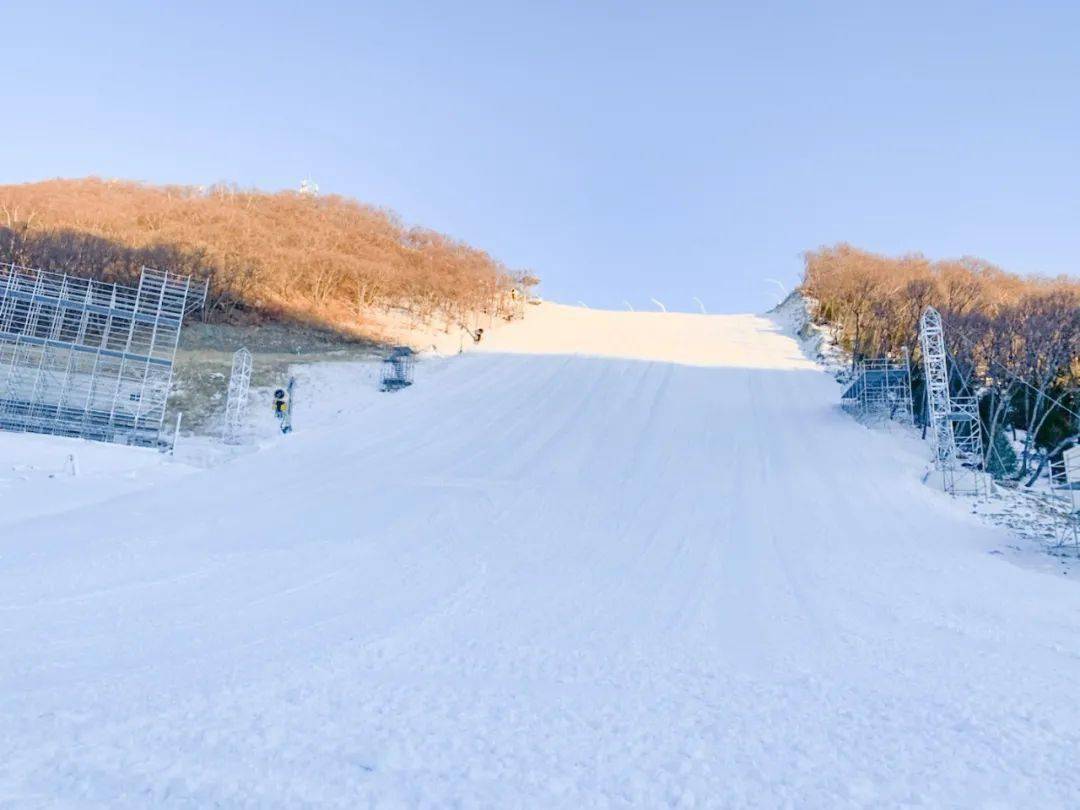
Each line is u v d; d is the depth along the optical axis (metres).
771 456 26.64
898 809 5.18
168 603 10.27
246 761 5.36
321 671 7.70
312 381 34.91
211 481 21.89
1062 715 7.35
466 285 50.59
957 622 11.84
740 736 6.48
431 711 6.72
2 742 5.36
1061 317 29.50
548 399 34.09
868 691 8.04
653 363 40.88
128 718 6.00
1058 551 18.42
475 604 11.48
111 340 35.91
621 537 17.38
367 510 18.55
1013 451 28.62
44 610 9.48
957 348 30.81
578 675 8.25
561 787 5.28
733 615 11.85
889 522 20.39
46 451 22.88
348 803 4.85
